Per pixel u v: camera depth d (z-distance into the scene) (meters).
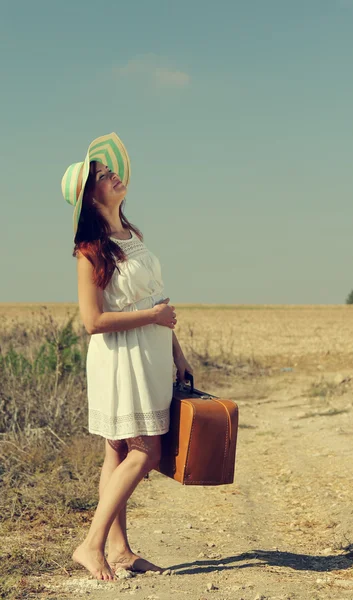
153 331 3.90
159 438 3.93
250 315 70.75
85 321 3.83
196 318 61.84
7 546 4.64
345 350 26.14
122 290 3.87
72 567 4.20
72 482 6.52
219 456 3.79
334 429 9.98
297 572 4.21
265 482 7.10
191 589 3.73
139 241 4.07
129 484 3.86
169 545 4.91
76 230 3.91
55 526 5.25
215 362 19.59
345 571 4.25
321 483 6.81
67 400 8.97
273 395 15.04
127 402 3.82
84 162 3.91
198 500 6.43
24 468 6.90
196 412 3.74
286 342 30.66
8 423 8.19
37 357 10.38
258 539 5.15
